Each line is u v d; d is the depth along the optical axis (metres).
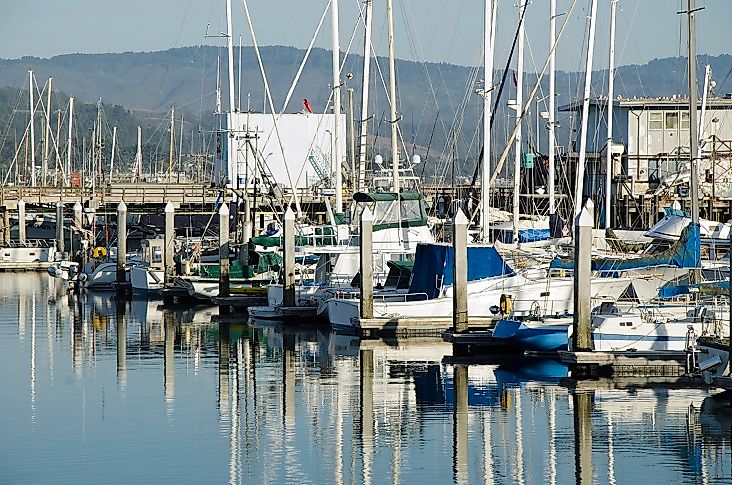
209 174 160.25
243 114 117.19
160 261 86.06
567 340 46.56
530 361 48.19
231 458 33.28
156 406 40.03
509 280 52.84
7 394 42.22
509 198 92.88
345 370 46.56
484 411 38.62
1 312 70.00
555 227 67.25
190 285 73.00
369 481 31.06
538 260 56.34
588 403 39.38
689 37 48.19
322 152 104.81
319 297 61.91
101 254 95.25
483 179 55.97
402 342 54.22
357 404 40.03
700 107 89.44
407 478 31.30
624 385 42.28
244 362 49.00
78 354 51.75
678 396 40.28
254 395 41.75
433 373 45.56
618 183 85.19
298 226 69.25
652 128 90.12
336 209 68.12
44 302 76.75
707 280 50.16
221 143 116.75
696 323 43.19
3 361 49.75
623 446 34.00
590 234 43.09
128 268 84.38
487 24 57.19
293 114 117.88
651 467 31.95
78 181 143.50
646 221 79.81
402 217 62.78
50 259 107.38
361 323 54.28
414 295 55.84
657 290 48.28
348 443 34.81
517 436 35.31
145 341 56.00
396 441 34.97
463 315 49.91
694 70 48.19
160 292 80.19
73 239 102.19
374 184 74.19
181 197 106.38
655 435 35.12
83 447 34.53
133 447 34.53
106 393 42.34
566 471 31.70
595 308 46.72
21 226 109.44
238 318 65.88
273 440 35.22
